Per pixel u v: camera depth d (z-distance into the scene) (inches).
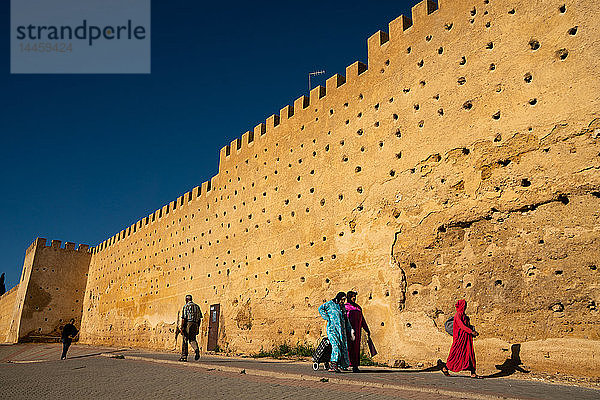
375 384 312.0
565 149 414.0
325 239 650.2
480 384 329.4
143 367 469.7
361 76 648.4
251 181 845.8
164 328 1062.4
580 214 398.9
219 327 853.8
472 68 504.1
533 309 413.7
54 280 1561.3
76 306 1585.9
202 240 975.6
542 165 427.2
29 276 1526.8
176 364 486.9
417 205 530.9
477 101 492.1
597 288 379.9
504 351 425.1
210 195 976.9
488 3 502.9
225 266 875.4
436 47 549.0
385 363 515.5
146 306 1170.0
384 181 578.9
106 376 402.9
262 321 740.0
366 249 582.9
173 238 1099.3
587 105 405.1
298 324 666.2
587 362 373.4
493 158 465.1
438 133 525.3
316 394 279.9
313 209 683.4
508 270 437.4
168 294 1076.5
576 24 424.5
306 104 754.8
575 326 387.2
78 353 886.4
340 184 644.7
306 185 708.0
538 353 402.6
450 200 497.0
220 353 796.6
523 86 454.3
